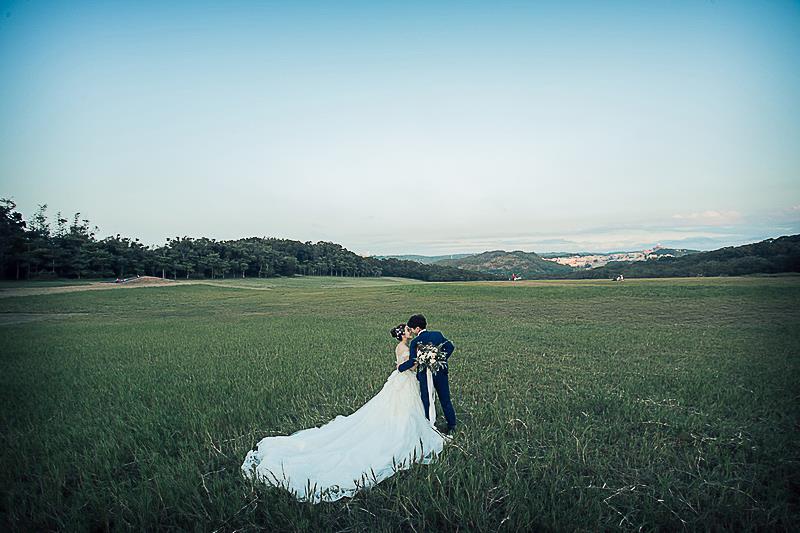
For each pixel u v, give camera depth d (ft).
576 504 16.17
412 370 23.67
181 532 15.57
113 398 31.35
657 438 22.21
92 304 132.67
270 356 48.60
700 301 100.32
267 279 366.22
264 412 27.37
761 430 22.93
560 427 24.17
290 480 18.60
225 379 36.81
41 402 30.37
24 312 114.32
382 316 99.96
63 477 18.95
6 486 18.25
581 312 94.48
